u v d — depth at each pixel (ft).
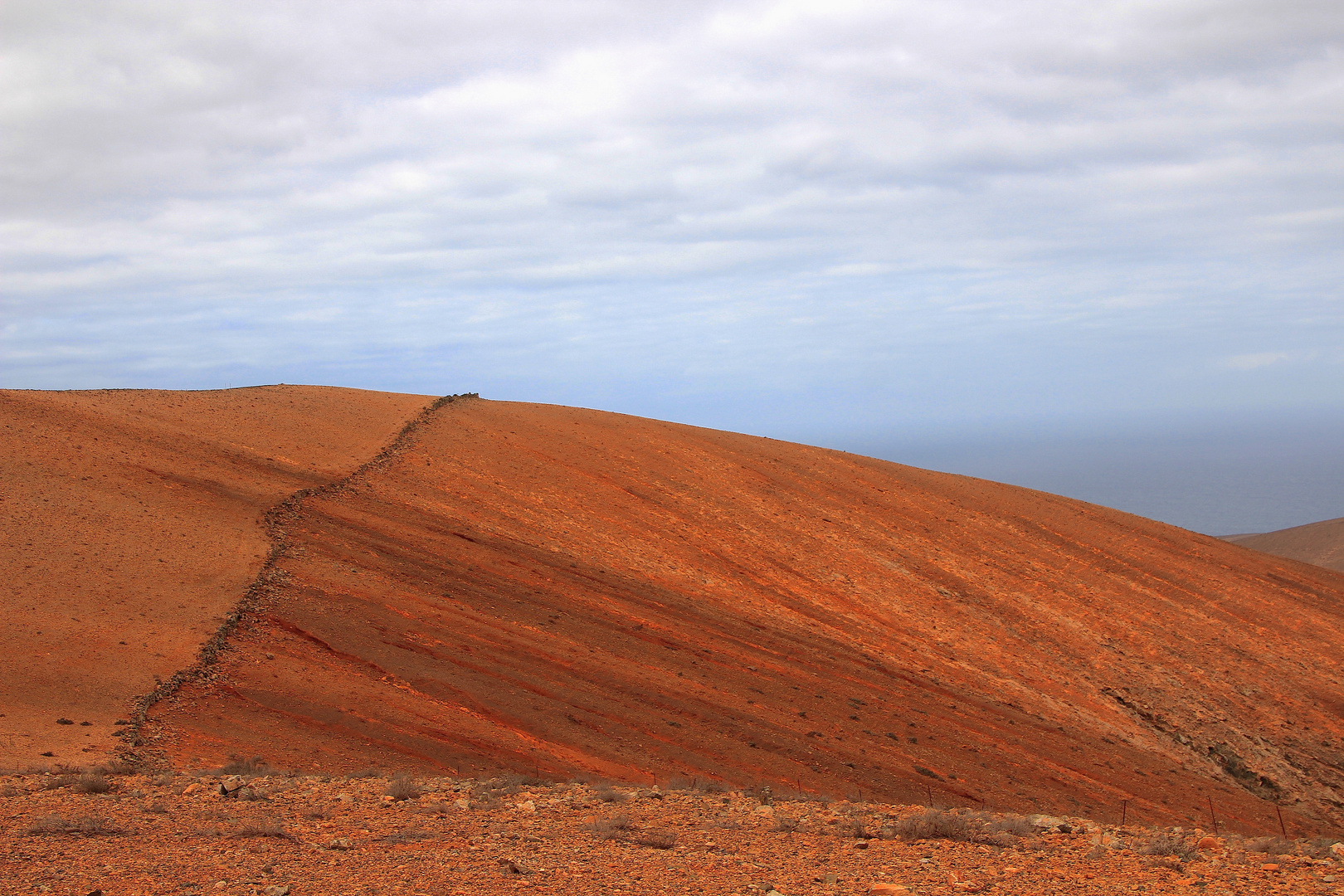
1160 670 136.56
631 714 82.38
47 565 86.48
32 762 49.55
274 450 155.02
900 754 86.94
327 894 24.14
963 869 28.48
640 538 154.71
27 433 126.31
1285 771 112.06
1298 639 153.99
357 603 92.53
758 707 91.30
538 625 100.68
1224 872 28.55
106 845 29.71
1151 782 96.84
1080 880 27.07
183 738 59.57
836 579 153.38
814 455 227.61
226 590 88.33
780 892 24.88
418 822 35.12
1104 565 178.40
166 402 175.52
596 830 33.24
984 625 144.77
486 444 188.44
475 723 73.31
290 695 70.54
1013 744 98.27
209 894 23.94
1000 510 202.69
